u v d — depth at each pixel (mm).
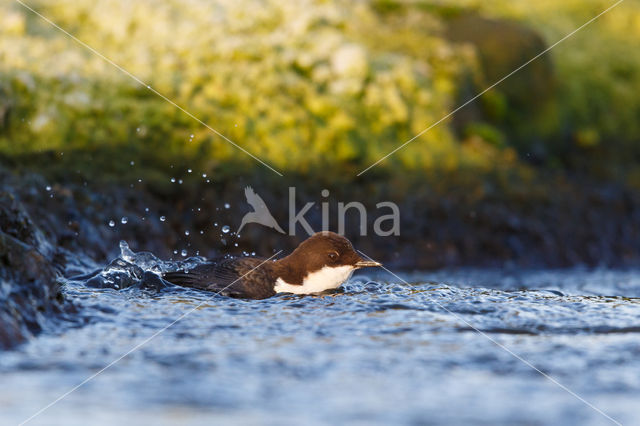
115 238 23859
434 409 10430
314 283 17500
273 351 12766
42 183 23938
